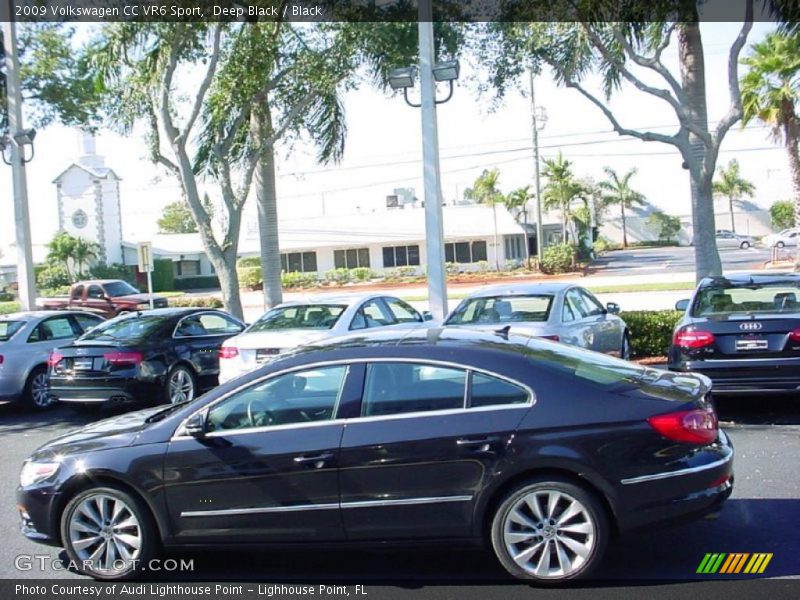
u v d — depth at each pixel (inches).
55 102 633.0
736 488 267.4
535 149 1852.9
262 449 202.2
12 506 288.8
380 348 209.5
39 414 491.8
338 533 199.5
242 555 227.6
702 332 350.0
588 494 190.9
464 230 2074.3
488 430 194.2
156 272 2269.9
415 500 195.8
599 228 3061.0
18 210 652.1
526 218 2352.4
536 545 193.2
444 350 206.8
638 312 565.6
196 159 717.3
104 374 434.6
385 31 600.7
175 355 459.2
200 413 208.1
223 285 658.2
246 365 417.7
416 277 1962.4
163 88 605.9
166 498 205.6
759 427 354.3
